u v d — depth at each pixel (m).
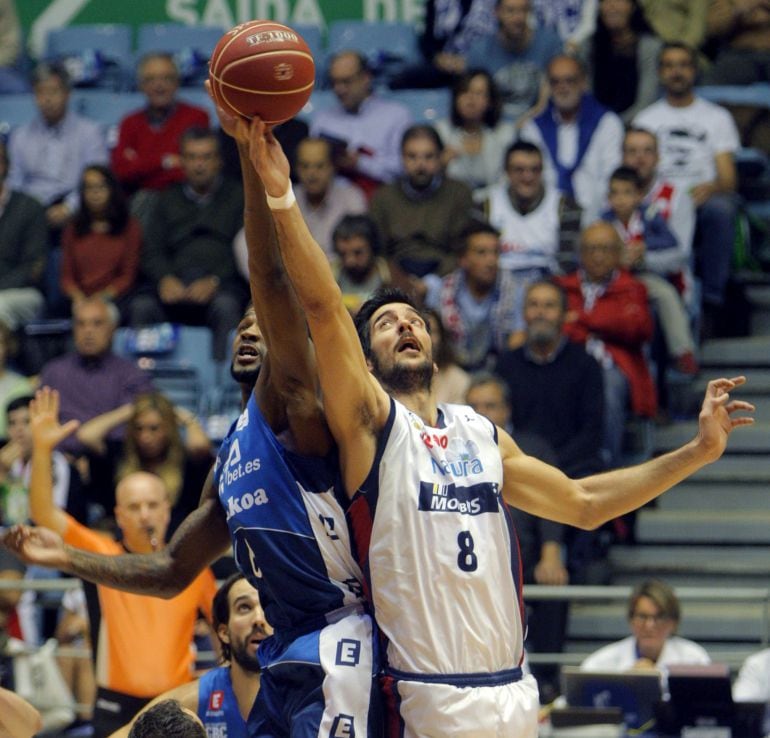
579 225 27.97
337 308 10.86
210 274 29.09
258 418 11.63
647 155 28.62
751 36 32.66
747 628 25.31
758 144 31.59
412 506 11.14
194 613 18.66
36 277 30.09
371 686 11.13
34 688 21.77
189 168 29.42
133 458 23.83
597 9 32.22
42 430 18.58
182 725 11.24
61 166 32.53
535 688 11.54
